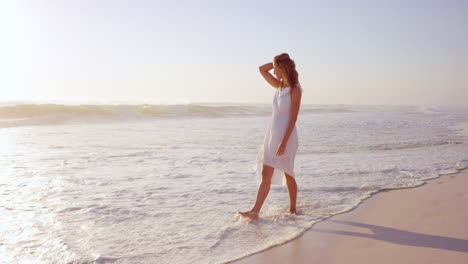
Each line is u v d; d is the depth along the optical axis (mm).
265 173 2969
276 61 2938
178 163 5773
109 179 4535
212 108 24969
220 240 2480
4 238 2508
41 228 2725
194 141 8938
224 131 11867
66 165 5523
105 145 7977
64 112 16547
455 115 28719
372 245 2342
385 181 4430
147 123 15297
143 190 3961
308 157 6496
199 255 2223
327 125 15094
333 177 4691
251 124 15234
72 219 2943
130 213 3117
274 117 2992
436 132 12164
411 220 2867
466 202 3404
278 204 3418
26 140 8781
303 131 12070
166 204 3410
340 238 2488
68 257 2191
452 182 4363
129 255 2225
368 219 2920
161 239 2502
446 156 6688
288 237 2508
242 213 2924
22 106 17031
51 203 3420
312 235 2561
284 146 2893
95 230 2684
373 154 6957
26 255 2221
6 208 3244
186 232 2646
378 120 19406
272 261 2119
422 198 3584
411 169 5254
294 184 3090
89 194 3771
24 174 4816
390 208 3242
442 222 2797
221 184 4285
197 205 3383
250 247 2350
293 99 2904
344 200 3551
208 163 5801
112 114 17438
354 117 22953
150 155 6598
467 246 2275
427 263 2025
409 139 9820
